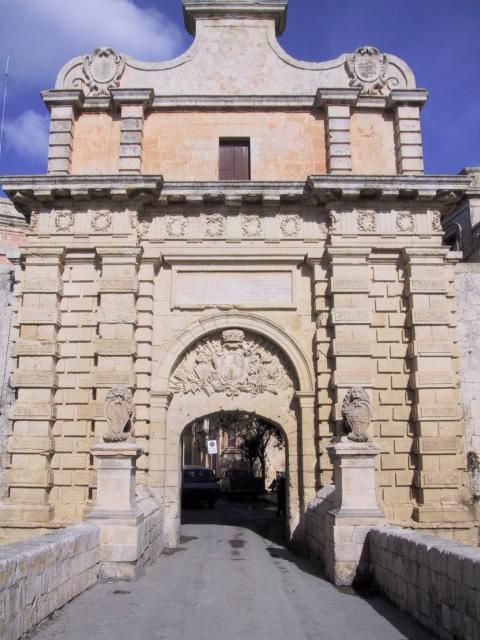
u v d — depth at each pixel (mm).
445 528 18594
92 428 19547
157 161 21547
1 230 33281
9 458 19547
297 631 9625
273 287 20938
